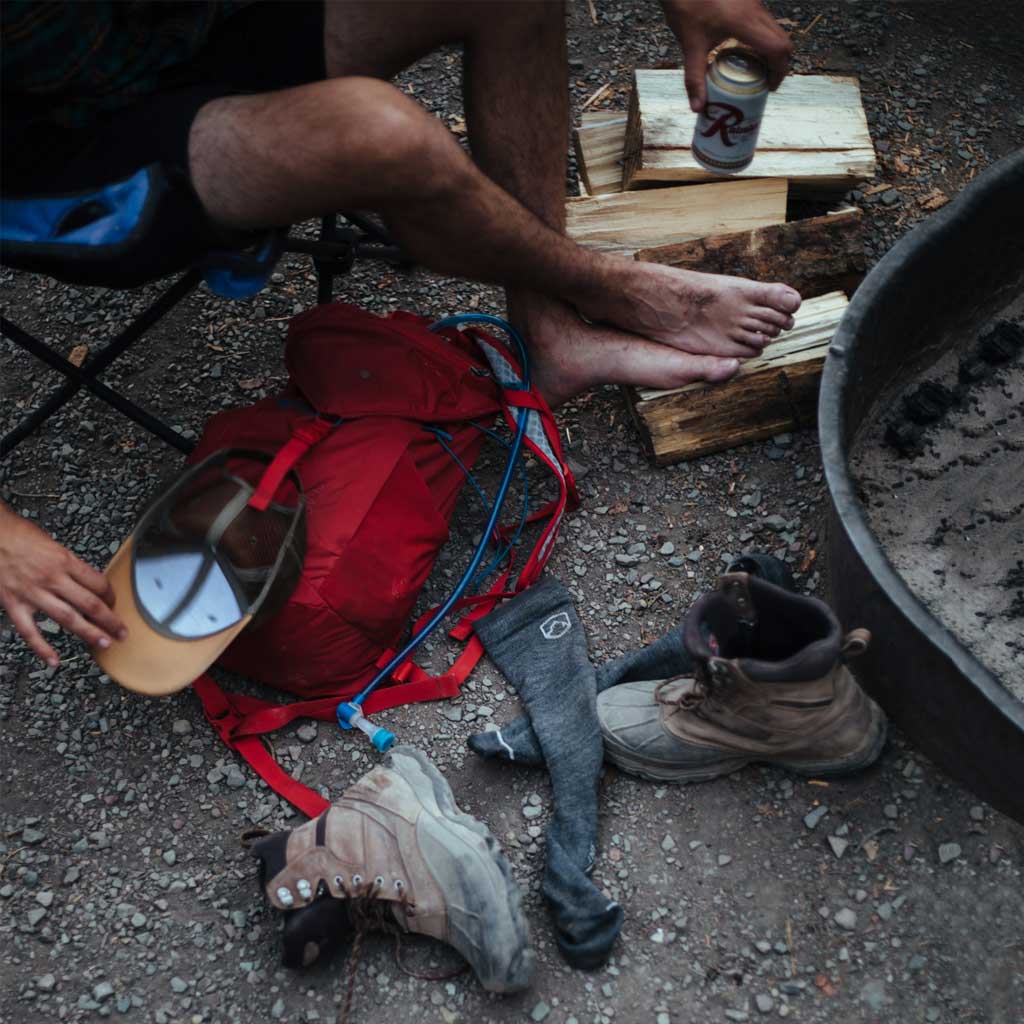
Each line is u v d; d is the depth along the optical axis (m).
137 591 1.76
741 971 1.64
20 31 1.56
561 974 1.65
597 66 2.81
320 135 1.58
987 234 2.01
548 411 2.09
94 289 2.48
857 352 1.83
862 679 1.80
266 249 1.73
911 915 1.67
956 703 1.57
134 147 1.66
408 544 1.90
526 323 2.12
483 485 2.19
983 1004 1.59
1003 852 1.70
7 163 1.69
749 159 2.18
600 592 2.04
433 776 1.73
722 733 1.73
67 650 2.00
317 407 1.95
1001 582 1.89
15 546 1.65
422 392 1.97
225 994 1.65
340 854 1.63
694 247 2.21
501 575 2.06
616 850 1.76
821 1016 1.60
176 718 1.92
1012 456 2.03
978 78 2.78
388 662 1.95
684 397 2.14
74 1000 1.65
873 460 2.05
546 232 1.88
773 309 2.08
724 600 1.67
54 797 1.85
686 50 2.03
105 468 2.22
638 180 2.31
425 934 1.65
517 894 1.61
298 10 1.78
